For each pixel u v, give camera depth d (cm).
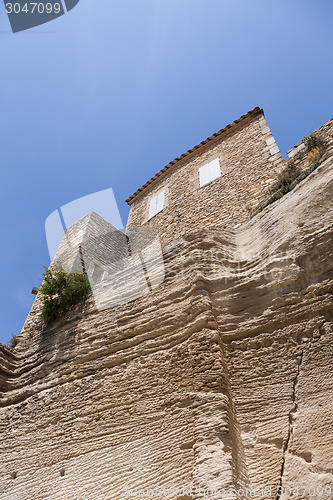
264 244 701
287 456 447
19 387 781
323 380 494
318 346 530
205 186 1201
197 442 446
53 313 890
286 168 946
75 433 616
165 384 589
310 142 955
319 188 678
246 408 517
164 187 1382
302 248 624
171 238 1103
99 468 544
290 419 480
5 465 642
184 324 645
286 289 609
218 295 654
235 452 435
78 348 753
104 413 614
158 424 548
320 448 434
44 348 828
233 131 1344
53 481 570
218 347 554
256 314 612
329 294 567
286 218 698
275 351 561
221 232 787
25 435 669
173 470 480
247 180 1084
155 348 647
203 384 520
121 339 709
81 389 675
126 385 630
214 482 386
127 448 546
